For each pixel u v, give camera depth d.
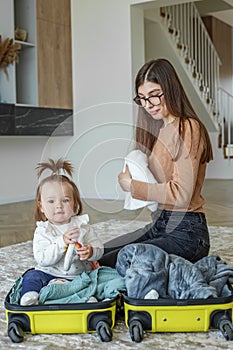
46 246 1.63
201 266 1.70
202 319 1.49
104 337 1.45
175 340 1.46
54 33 5.48
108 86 5.46
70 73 5.68
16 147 5.57
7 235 3.49
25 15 5.29
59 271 1.67
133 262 1.64
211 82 7.86
